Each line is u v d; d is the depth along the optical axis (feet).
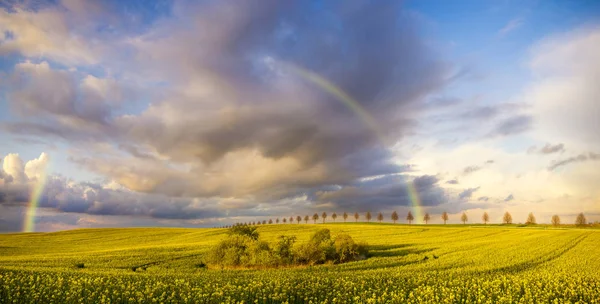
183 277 96.89
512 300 72.33
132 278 90.68
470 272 112.47
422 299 71.26
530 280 90.17
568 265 130.82
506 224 560.61
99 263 142.41
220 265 136.36
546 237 258.37
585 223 495.41
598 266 128.26
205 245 206.69
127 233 338.54
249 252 137.80
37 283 73.36
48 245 249.96
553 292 78.84
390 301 70.18
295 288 75.31
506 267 122.83
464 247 195.31
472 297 75.31
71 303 62.34
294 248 144.56
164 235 317.83
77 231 365.81
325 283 85.20
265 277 98.58
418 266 129.39
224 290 71.61
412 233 302.25
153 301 64.23
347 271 118.21
